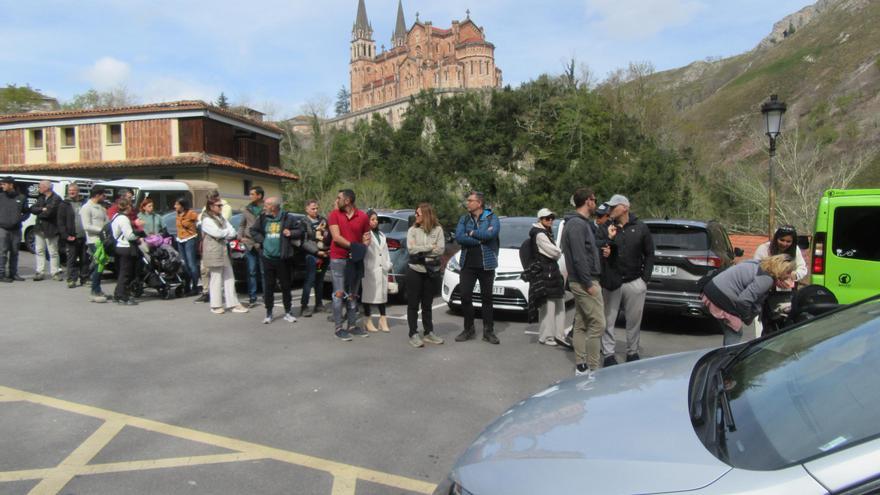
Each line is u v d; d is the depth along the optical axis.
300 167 45.56
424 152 38.69
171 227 11.70
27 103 62.16
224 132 31.30
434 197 34.34
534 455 2.15
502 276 8.74
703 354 3.11
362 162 44.44
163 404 4.97
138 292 9.66
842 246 6.68
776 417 2.10
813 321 3.03
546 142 37.47
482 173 35.25
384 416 4.83
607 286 6.22
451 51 117.00
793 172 22.36
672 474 1.85
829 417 1.98
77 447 4.10
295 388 5.46
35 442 4.16
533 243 7.26
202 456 4.01
